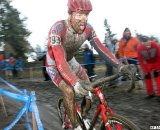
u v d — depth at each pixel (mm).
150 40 6109
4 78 13648
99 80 2664
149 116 4934
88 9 2867
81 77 3395
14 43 25203
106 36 8773
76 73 3377
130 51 7453
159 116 4887
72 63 3371
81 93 2576
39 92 8320
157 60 6074
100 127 2836
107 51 3086
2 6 25594
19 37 25312
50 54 3133
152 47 5988
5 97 7195
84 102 3162
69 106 2967
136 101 6160
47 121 4906
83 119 3160
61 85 3033
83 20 2898
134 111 5336
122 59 7578
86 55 8922
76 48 3213
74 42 3094
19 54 25391
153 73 6164
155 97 6348
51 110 5730
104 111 2668
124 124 2455
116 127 2564
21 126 4574
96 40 3186
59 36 2947
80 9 2846
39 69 19828
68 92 2953
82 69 3441
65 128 3871
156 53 5984
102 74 12383
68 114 3010
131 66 2643
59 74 3090
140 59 6324
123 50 7711
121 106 5816
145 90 7375
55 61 2988
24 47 25500
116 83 7930
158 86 6180
